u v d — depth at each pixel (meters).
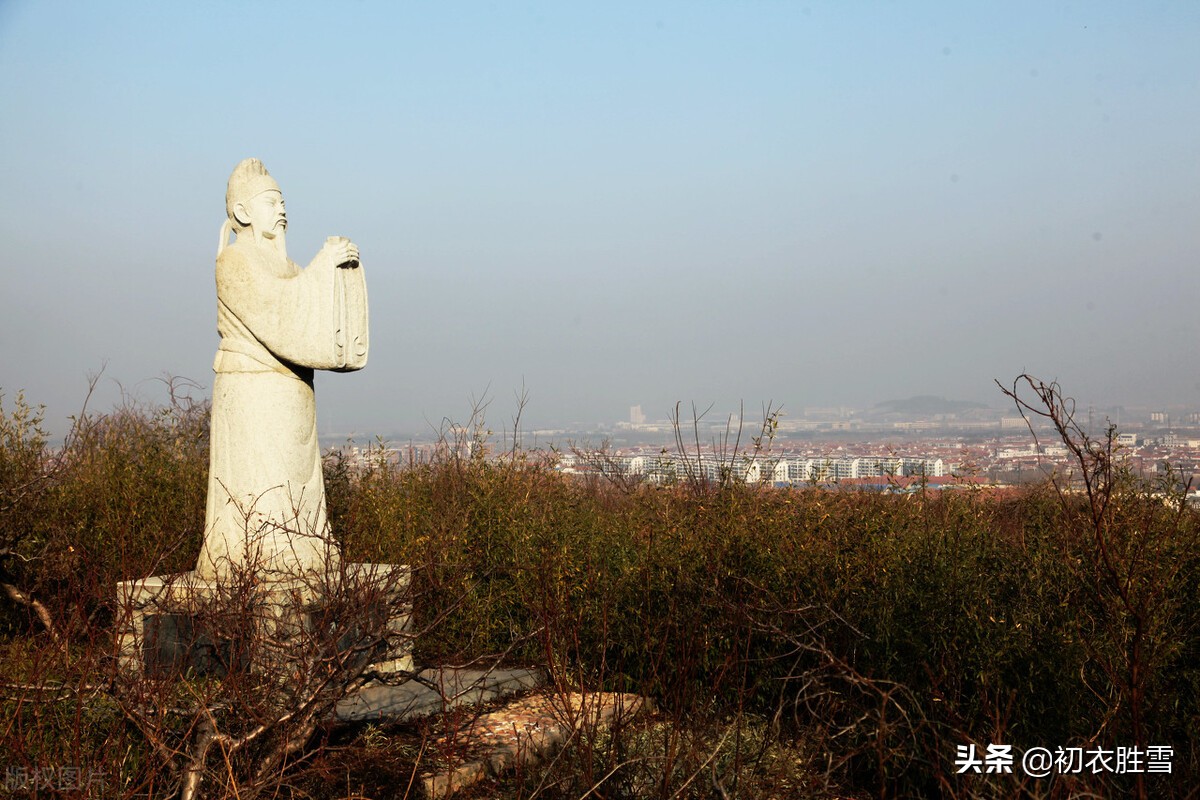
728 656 5.41
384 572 7.01
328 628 4.95
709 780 4.78
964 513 6.68
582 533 8.23
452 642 7.25
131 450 11.17
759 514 6.97
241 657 4.91
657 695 6.25
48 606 6.57
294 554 6.14
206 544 6.80
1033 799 4.07
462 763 5.30
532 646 7.03
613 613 6.72
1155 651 5.06
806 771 4.83
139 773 4.62
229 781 4.26
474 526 8.42
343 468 10.60
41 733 4.55
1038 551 6.05
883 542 6.30
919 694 5.23
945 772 4.83
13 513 7.72
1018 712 5.14
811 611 5.76
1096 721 4.97
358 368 6.98
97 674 4.93
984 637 5.32
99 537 8.02
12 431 9.31
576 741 5.01
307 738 4.57
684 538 6.88
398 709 5.95
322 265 6.80
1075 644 5.08
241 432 6.75
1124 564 5.37
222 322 6.93
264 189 7.09
